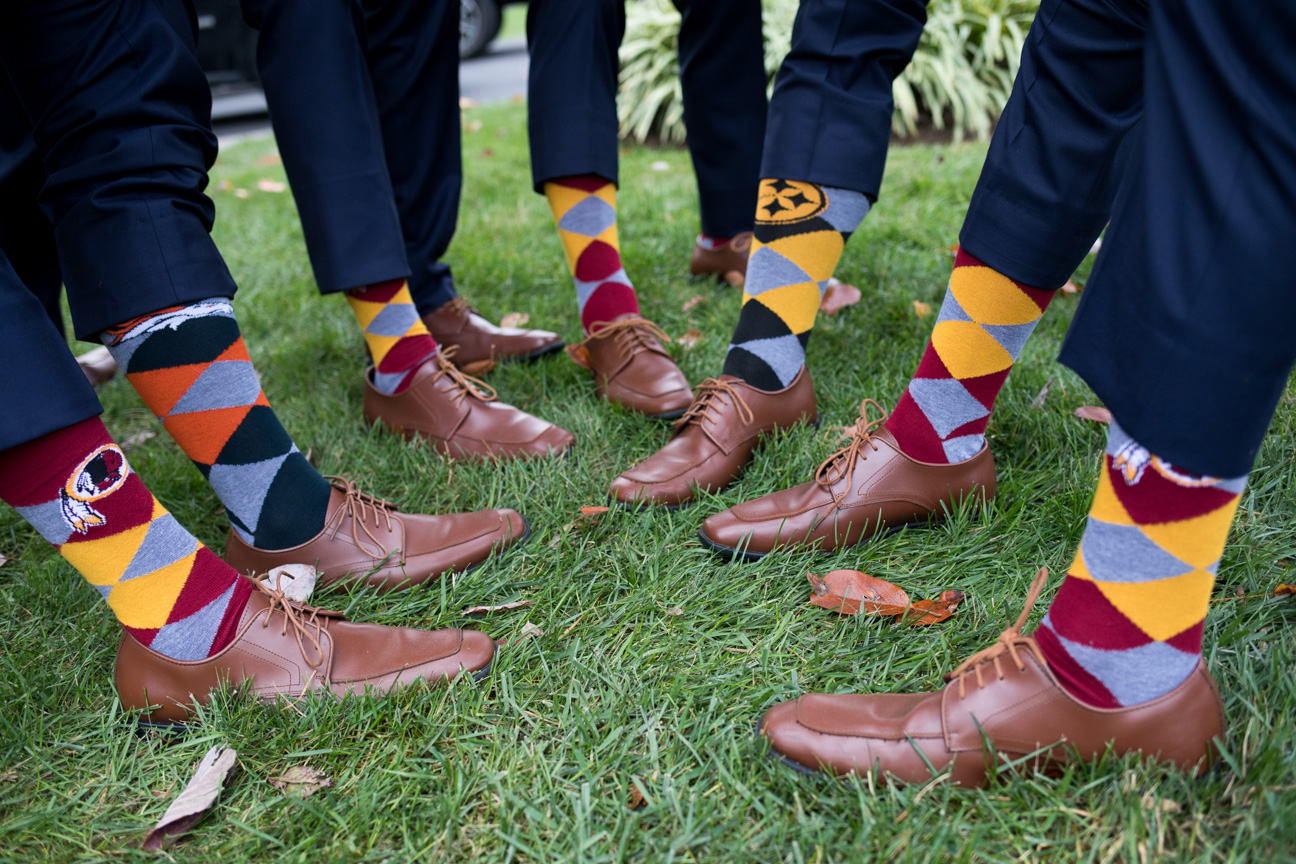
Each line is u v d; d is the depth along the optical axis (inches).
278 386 85.1
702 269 102.1
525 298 102.4
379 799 38.8
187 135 46.4
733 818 36.6
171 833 37.3
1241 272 27.0
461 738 41.8
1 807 39.6
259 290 111.4
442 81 79.4
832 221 58.3
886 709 39.4
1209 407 28.1
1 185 47.8
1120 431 31.7
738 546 54.2
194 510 64.3
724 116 89.4
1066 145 41.1
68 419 36.4
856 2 54.5
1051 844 33.9
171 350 45.3
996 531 53.9
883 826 34.9
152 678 43.1
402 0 73.7
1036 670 36.3
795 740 38.6
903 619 47.1
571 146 71.4
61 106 42.9
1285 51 25.8
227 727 42.8
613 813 37.3
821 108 56.2
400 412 70.1
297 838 37.4
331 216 60.6
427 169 81.7
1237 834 31.9
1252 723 36.2
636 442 69.3
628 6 211.6
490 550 55.7
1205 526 30.6
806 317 62.1
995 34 181.6
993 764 36.3
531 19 73.5
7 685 45.7
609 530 58.6
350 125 59.6
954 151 156.4
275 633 44.6
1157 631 33.2
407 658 45.3
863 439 55.4
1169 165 28.9
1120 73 38.7
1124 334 30.4
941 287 93.4
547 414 75.9
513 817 37.2
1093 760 35.6
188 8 50.9
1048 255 43.4
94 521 38.9
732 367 63.8
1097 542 33.8
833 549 54.5
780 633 47.6
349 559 53.6
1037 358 73.2
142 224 43.8
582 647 47.8
